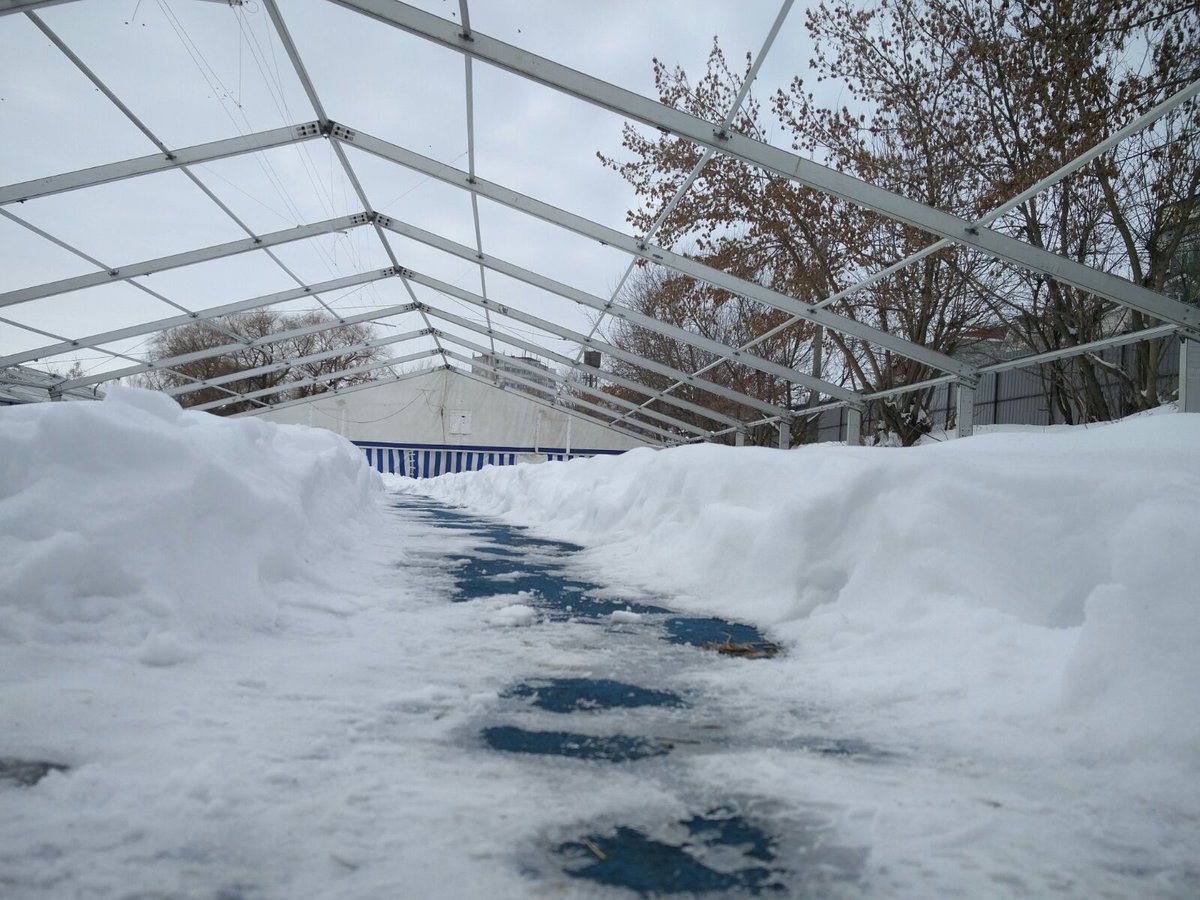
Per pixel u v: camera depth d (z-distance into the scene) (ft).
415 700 7.47
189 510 10.09
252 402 81.20
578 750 6.37
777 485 15.76
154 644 7.88
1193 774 5.84
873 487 12.32
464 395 86.17
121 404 11.05
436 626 11.12
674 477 21.04
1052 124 32.09
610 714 7.39
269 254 40.70
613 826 4.99
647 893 4.16
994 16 34.96
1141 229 31.65
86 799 4.81
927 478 11.64
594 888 4.19
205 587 9.64
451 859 4.41
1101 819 5.22
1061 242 33.91
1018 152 34.83
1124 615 7.13
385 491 58.34
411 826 4.79
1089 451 12.48
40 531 8.47
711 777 5.88
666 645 10.49
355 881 4.09
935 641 9.42
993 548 10.25
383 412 85.40
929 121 38.70
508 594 14.24
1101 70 30.07
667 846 4.74
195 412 15.05
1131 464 11.11
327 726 6.54
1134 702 6.62
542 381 83.82
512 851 4.57
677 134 22.07
